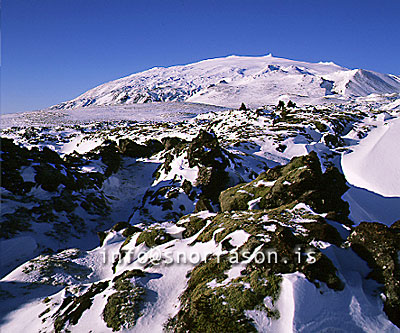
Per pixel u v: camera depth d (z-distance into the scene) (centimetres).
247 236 834
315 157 1330
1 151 1894
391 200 2308
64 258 1248
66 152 4816
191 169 2377
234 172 2395
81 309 766
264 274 674
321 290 620
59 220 1767
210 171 2259
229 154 2741
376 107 8894
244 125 5166
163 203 2073
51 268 1138
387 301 613
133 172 3172
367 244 717
